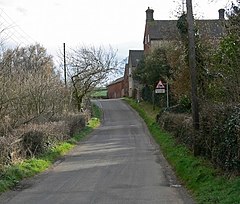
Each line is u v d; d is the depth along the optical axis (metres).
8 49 22.77
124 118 50.03
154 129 32.81
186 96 27.58
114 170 15.66
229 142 11.34
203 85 19.64
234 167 11.09
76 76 46.03
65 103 35.41
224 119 12.24
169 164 16.92
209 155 14.27
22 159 16.12
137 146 23.95
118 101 75.50
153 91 49.50
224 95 16.14
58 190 12.07
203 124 14.98
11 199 10.98
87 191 11.82
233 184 10.14
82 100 47.78
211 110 13.95
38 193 11.69
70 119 29.47
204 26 27.31
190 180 12.51
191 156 16.03
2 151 14.21
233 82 14.39
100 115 53.91
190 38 16.59
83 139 29.17
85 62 47.09
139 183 13.00
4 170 13.52
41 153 18.55
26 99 23.00
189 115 23.03
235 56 15.07
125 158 19.02
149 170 15.54
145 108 54.12
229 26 16.11
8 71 20.02
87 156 20.11
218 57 17.20
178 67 28.59
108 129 37.56
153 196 11.02
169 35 37.56
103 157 19.55
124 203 10.23
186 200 10.49
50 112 27.42
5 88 18.70
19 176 13.89
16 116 21.16
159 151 21.41
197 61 21.11
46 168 16.48
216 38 23.92
